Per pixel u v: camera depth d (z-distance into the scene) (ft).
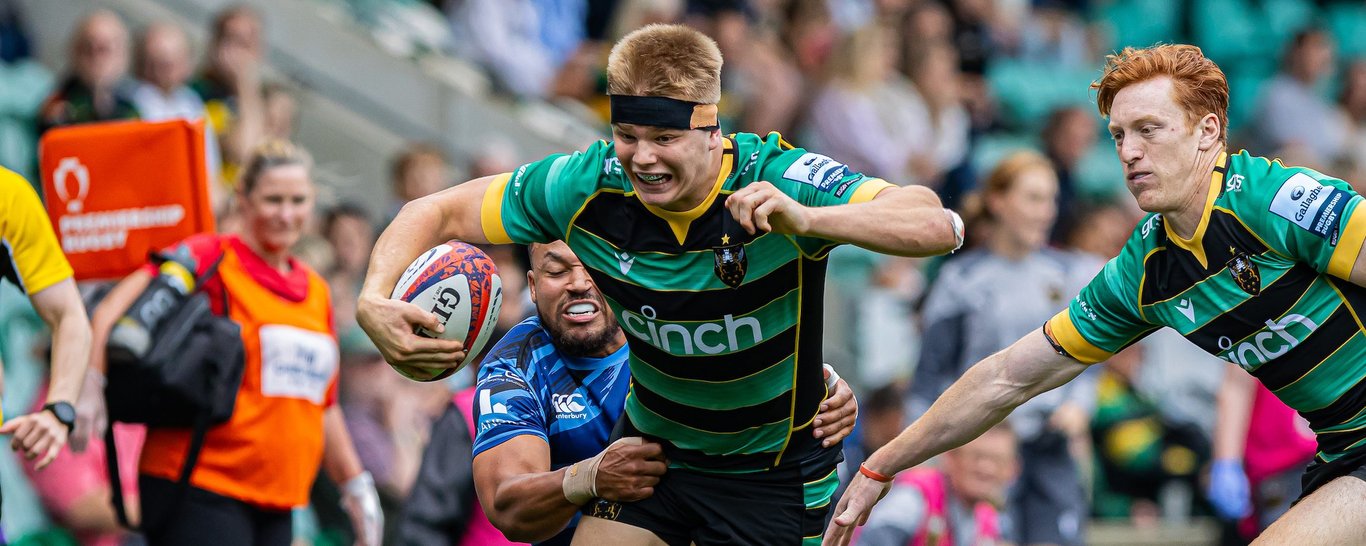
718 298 50.78
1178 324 53.78
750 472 55.01
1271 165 51.75
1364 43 201.36
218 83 108.37
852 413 55.98
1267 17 197.67
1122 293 54.49
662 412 54.60
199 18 123.54
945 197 140.05
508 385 59.47
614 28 148.66
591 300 58.90
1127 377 117.91
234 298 71.92
